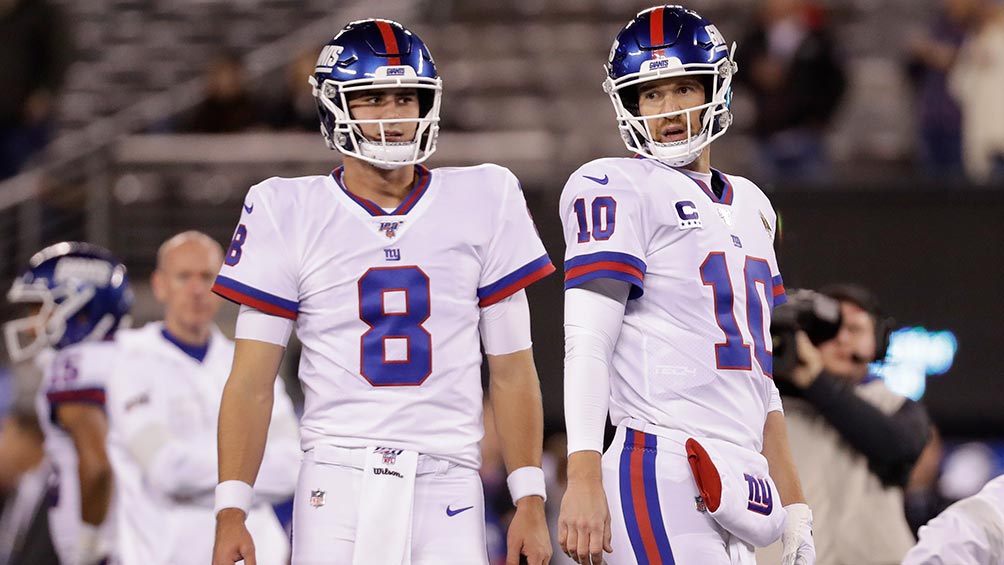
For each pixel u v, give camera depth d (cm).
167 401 1820
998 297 3066
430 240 1239
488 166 1295
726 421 1207
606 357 1199
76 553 1930
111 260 2117
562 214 1255
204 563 1789
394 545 1180
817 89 3544
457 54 4547
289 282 1238
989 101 3534
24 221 3600
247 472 1230
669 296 1217
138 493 1827
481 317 1273
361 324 1224
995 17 3572
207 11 4731
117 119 3956
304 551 1197
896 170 3947
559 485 2719
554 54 4531
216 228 3638
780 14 3600
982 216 3072
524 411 1264
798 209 3105
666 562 1181
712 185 1282
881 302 3081
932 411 3056
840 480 1517
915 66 3653
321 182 1263
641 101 1251
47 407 1953
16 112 4175
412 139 1238
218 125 3778
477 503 1229
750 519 1181
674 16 1245
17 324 2078
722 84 1247
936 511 2000
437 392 1220
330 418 1221
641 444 1203
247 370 1236
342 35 1249
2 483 2841
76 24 4691
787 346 1498
